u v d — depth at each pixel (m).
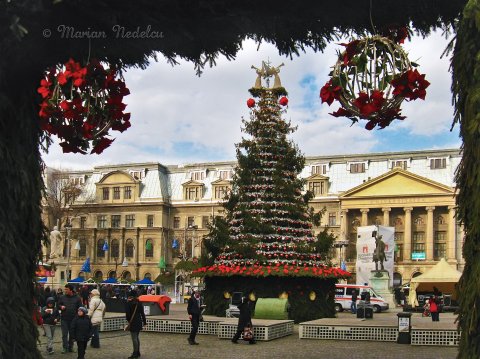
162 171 105.69
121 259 100.69
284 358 15.47
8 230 6.42
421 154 93.56
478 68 5.89
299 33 7.28
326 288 27.45
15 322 6.28
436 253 88.94
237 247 26.95
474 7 5.97
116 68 7.48
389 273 53.94
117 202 102.56
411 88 6.26
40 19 6.04
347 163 96.69
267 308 25.17
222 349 17.70
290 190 28.41
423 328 19.28
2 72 6.27
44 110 6.22
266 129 29.19
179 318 23.11
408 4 6.82
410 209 89.81
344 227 91.94
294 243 27.45
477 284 5.72
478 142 5.87
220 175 102.19
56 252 38.56
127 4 6.28
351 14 6.94
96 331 17.48
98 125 6.61
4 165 6.45
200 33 7.09
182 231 101.06
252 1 6.61
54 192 73.31
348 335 20.64
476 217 5.84
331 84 6.54
